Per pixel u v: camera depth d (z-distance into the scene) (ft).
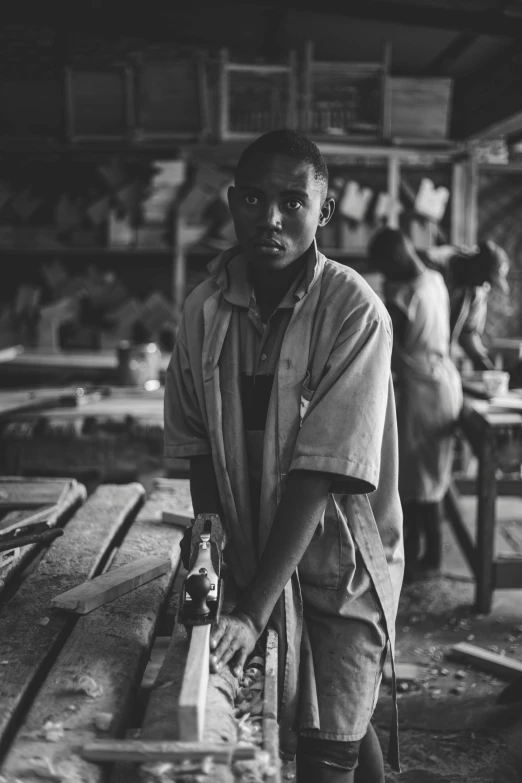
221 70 21.07
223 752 3.67
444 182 23.82
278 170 4.63
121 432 12.40
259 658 4.86
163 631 5.86
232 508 5.25
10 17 21.57
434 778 8.07
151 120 21.54
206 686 4.13
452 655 10.91
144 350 16.39
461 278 15.10
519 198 25.22
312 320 5.03
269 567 4.68
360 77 21.31
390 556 5.47
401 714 9.45
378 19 16.33
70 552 6.71
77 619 5.35
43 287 23.72
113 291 23.29
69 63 21.03
